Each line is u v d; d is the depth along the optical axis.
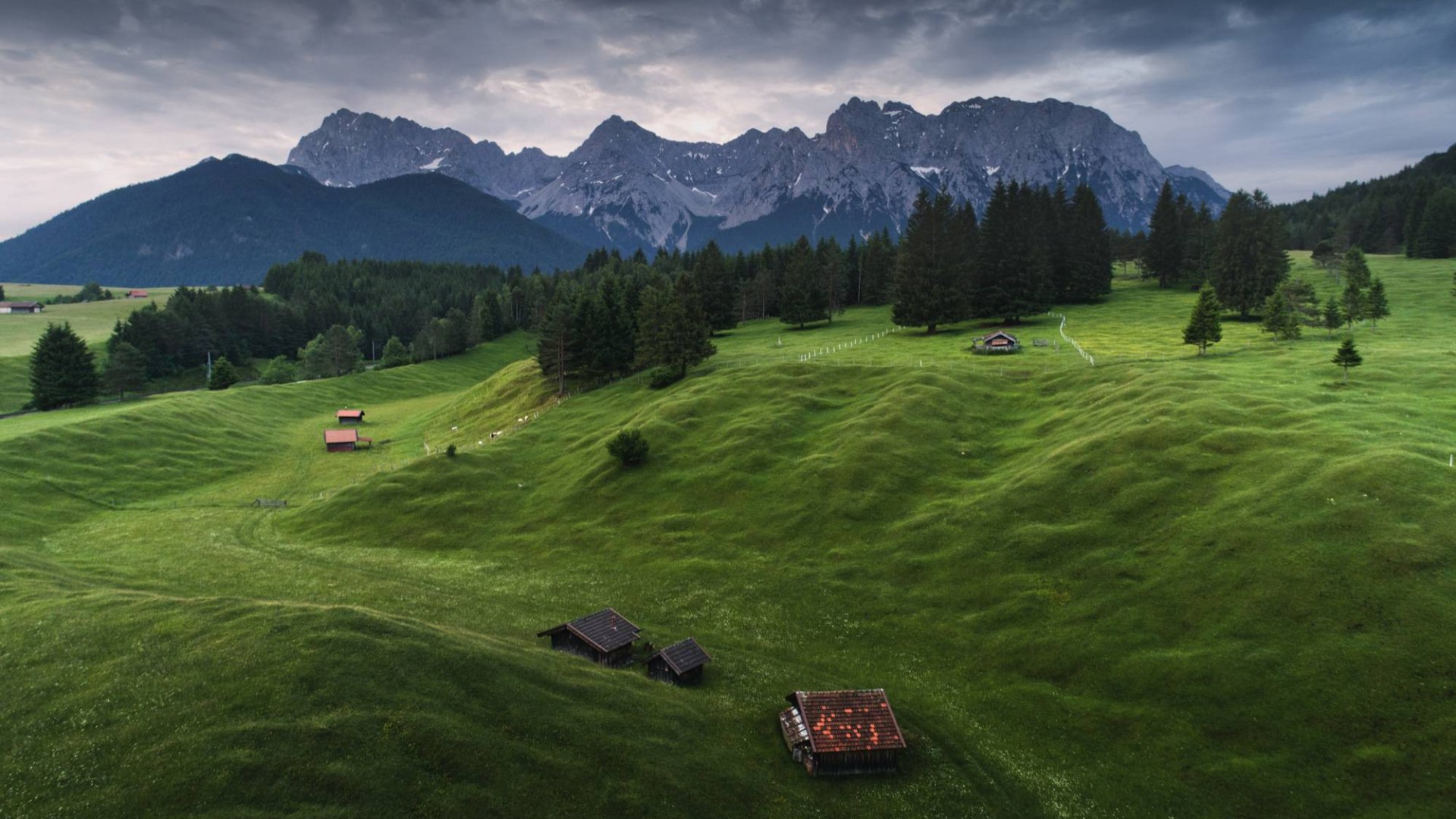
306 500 89.81
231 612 46.25
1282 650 42.25
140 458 102.50
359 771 33.59
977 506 64.19
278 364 184.88
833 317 178.25
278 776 32.78
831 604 56.53
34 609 48.31
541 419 108.50
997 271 144.12
